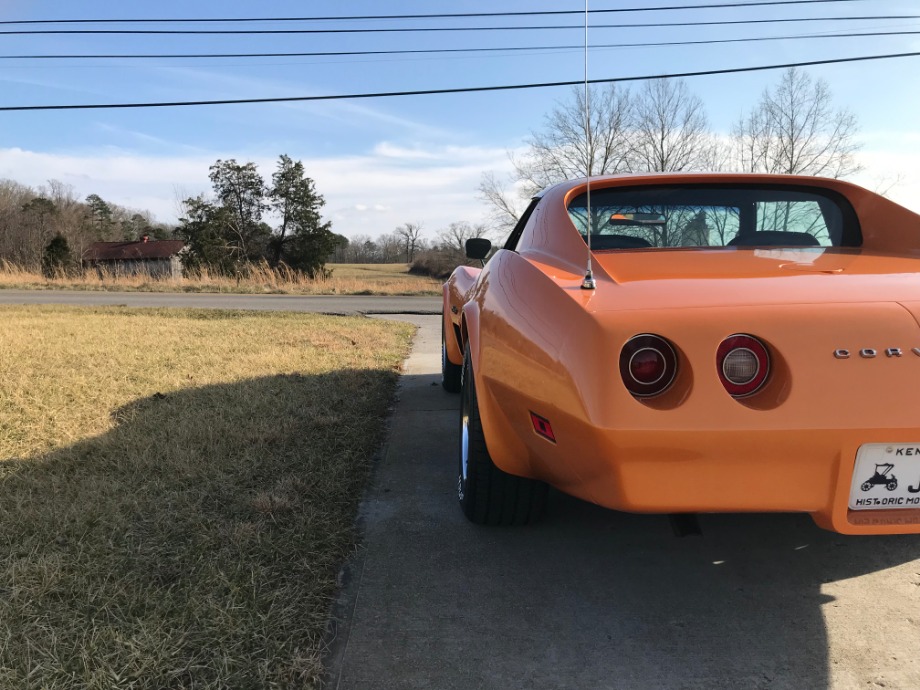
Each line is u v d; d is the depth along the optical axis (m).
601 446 1.49
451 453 3.41
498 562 2.27
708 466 1.48
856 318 1.48
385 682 1.64
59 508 2.48
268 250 53.50
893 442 1.47
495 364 1.97
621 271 1.89
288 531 2.36
